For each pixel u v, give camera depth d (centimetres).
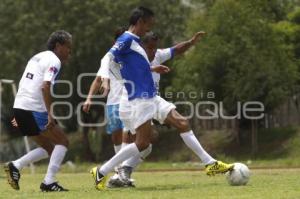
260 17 9112
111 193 2428
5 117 11725
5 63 11212
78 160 10512
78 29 10800
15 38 11225
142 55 2581
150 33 3036
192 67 8919
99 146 11569
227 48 8806
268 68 8744
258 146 9794
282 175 4025
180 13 11656
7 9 11294
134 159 2978
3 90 11469
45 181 2745
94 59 10925
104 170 2622
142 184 3203
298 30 9956
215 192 2362
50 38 2848
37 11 11119
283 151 9369
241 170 2706
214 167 2703
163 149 10850
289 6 10631
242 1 9138
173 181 3516
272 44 8994
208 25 9156
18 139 11788
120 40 2552
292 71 9012
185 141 2712
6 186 3347
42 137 2822
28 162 2852
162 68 2762
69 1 10806
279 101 9206
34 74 2769
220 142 10362
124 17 10950
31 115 2755
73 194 2434
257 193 2269
